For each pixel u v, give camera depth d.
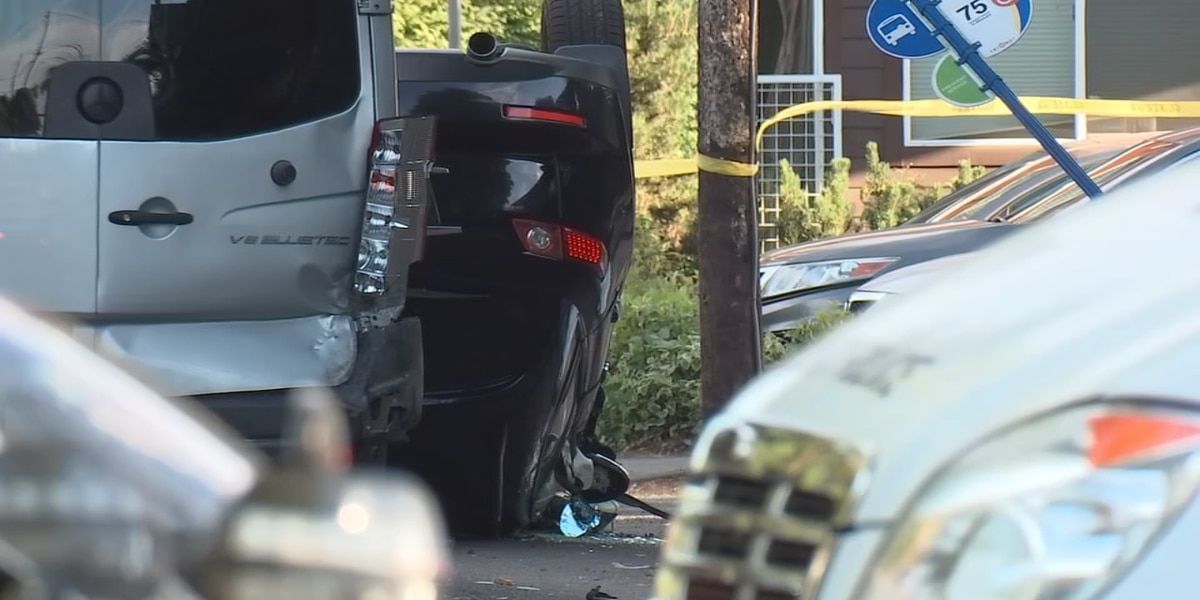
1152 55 43.50
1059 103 35.12
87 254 13.23
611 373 28.80
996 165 43.09
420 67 17.50
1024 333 6.91
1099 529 5.86
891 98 42.84
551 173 17.92
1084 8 43.28
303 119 13.89
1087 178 16.97
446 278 17.70
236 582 5.35
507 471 18.39
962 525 6.20
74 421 5.59
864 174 43.19
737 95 16.77
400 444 17.06
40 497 5.32
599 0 22.08
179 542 5.42
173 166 13.41
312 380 13.65
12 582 5.18
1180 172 9.35
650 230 41.25
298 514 5.43
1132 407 5.98
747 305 16.97
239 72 13.72
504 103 17.50
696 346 28.73
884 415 6.85
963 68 19.17
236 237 13.60
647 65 44.97
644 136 44.88
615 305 19.48
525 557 18.27
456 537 19.12
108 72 13.35
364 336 14.12
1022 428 6.23
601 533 20.36
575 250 18.00
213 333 13.54
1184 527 5.70
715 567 7.50
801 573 6.91
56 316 13.19
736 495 7.54
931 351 7.26
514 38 57.66
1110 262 7.60
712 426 8.12
